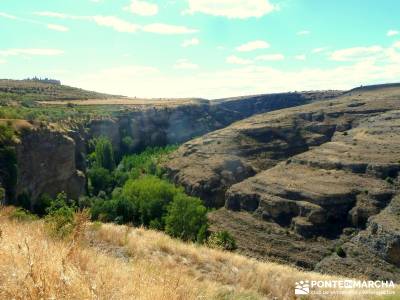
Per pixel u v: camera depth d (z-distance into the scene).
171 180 98.50
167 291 4.88
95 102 167.75
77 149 79.88
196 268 10.30
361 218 62.44
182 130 159.00
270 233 65.62
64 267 4.14
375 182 69.25
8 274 4.19
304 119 121.38
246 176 95.06
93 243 10.40
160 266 8.12
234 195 78.12
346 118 115.06
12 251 4.95
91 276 5.00
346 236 60.72
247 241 63.53
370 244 54.44
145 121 146.38
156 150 130.62
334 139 101.56
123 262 7.86
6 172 49.75
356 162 76.06
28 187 55.31
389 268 50.25
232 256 12.41
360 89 186.50
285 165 88.31
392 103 119.44
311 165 82.88
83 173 77.06
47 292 3.66
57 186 63.81
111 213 53.03
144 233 13.84
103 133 117.44
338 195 66.12
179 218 49.38
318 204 66.12
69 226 8.73
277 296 8.97
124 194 65.88
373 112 114.50
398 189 65.25
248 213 74.00
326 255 57.34
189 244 13.03
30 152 57.22
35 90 183.50
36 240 6.32
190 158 105.62
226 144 108.81
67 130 78.19
